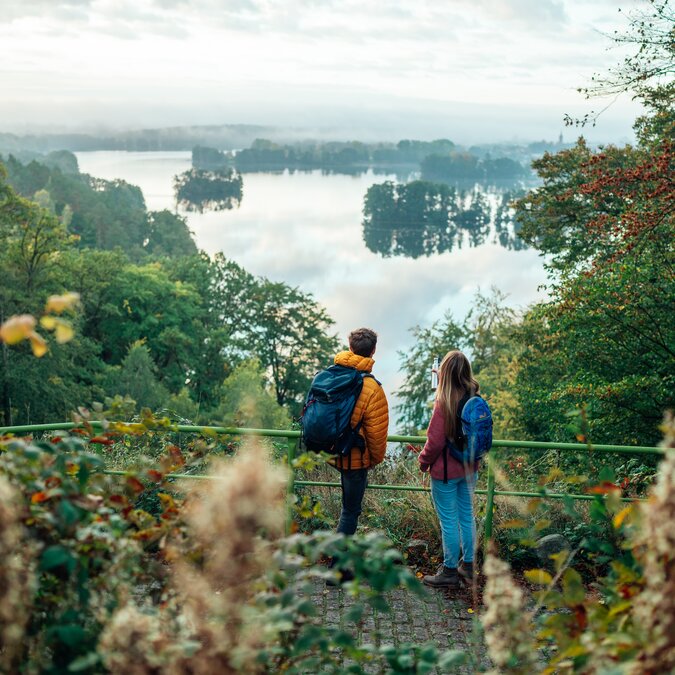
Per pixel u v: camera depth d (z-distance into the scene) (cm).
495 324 4375
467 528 489
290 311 6519
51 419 4034
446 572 496
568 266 1906
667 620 198
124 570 245
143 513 290
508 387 3269
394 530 563
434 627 439
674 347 1593
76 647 226
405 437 503
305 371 6462
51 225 4188
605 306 1583
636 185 1603
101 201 15788
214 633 215
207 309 6359
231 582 219
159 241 15400
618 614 233
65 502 230
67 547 233
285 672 248
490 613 232
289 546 241
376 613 454
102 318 5600
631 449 501
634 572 241
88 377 4716
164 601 256
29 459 255
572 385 1645
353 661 390
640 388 1546
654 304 1579
